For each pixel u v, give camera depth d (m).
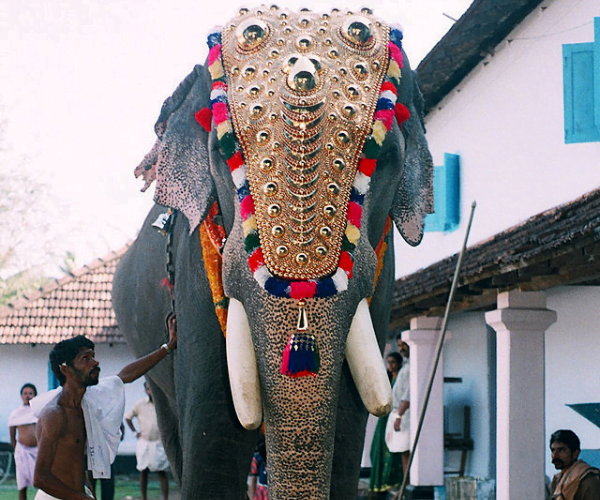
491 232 11.34
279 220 3.29
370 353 3.41
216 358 4.07
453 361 13.44
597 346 9.86
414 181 4.05
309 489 3.28
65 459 4.71
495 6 10.02
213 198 3.90
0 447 18.33
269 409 3.31
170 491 15.39
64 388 4.78
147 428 13.41
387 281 4.21
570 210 8.31
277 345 3.26
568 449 7.09
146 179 4.82
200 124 3.90
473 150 11.98
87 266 21.67
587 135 7.94
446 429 13.37
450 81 12.30
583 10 9.07
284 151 3.35
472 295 9.91
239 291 3.48
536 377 8.95
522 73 10.44
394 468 12.22
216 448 4.06
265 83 3.51
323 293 3.23
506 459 8.90
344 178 3.37
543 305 8.98
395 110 3.82
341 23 3.72
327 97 3.44
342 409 4.00
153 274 5.21
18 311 20.14
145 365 4.91
